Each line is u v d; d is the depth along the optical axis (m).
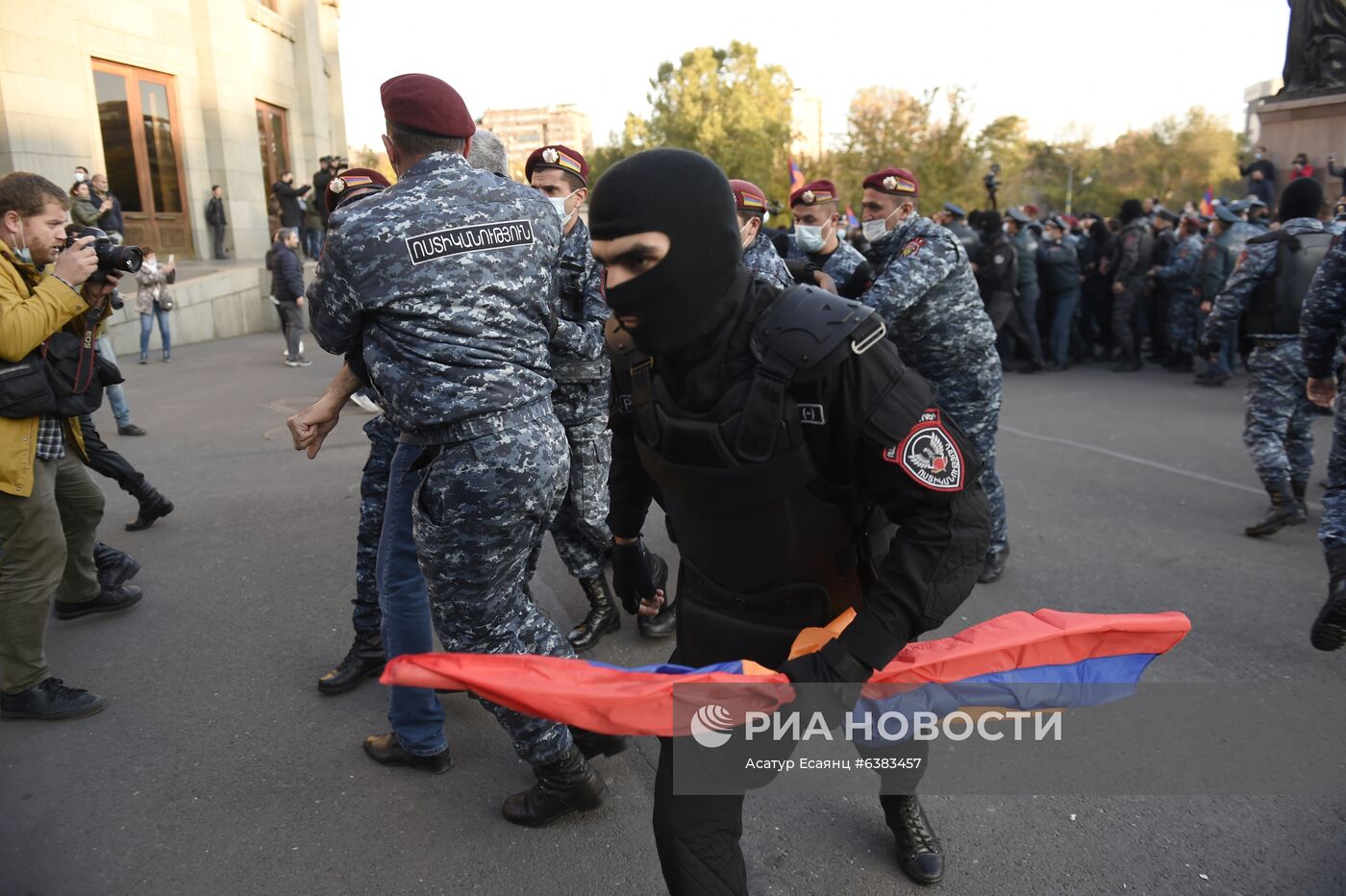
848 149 27.80
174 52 17.08
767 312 1.48
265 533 4.96
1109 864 2.36
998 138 25.23
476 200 2.22
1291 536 4.81
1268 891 2.25
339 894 2.30
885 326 1.47
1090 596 4.07
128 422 7.20
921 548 1.46
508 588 2.33
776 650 1.65
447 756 2.83
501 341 2.19
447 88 2.26
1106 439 7.02
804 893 2.27
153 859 2.44
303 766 2.86
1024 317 10.41
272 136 20.88
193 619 3.92
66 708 3.12
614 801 2.69
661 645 3.69
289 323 10.99
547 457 2.24
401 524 2.62
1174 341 10.20
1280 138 12.50
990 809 2.59
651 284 1.40
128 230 16.48
